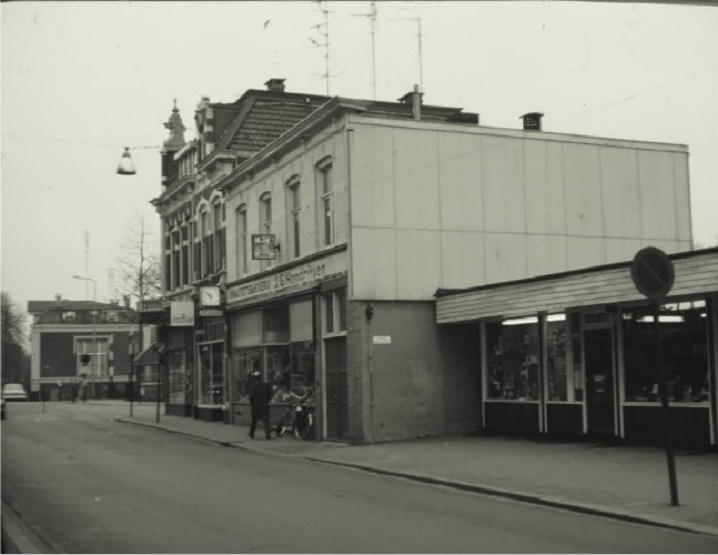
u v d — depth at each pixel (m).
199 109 37.03
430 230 23.39
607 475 14.48
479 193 24.03
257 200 29.52
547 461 16.61
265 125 34.69
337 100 22.75
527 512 11.99
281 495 13.91
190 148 37.84
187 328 37.94
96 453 21.88
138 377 64.88
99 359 81.19
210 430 29.20
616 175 25.78
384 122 23.16
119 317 74.56
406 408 22.62
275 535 10.35
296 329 26.19
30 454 21.56
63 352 80.50
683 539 9.90
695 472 14.37
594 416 19.80
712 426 16.86
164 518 11.79
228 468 18.23
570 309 19.53
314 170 24.92
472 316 21.72
